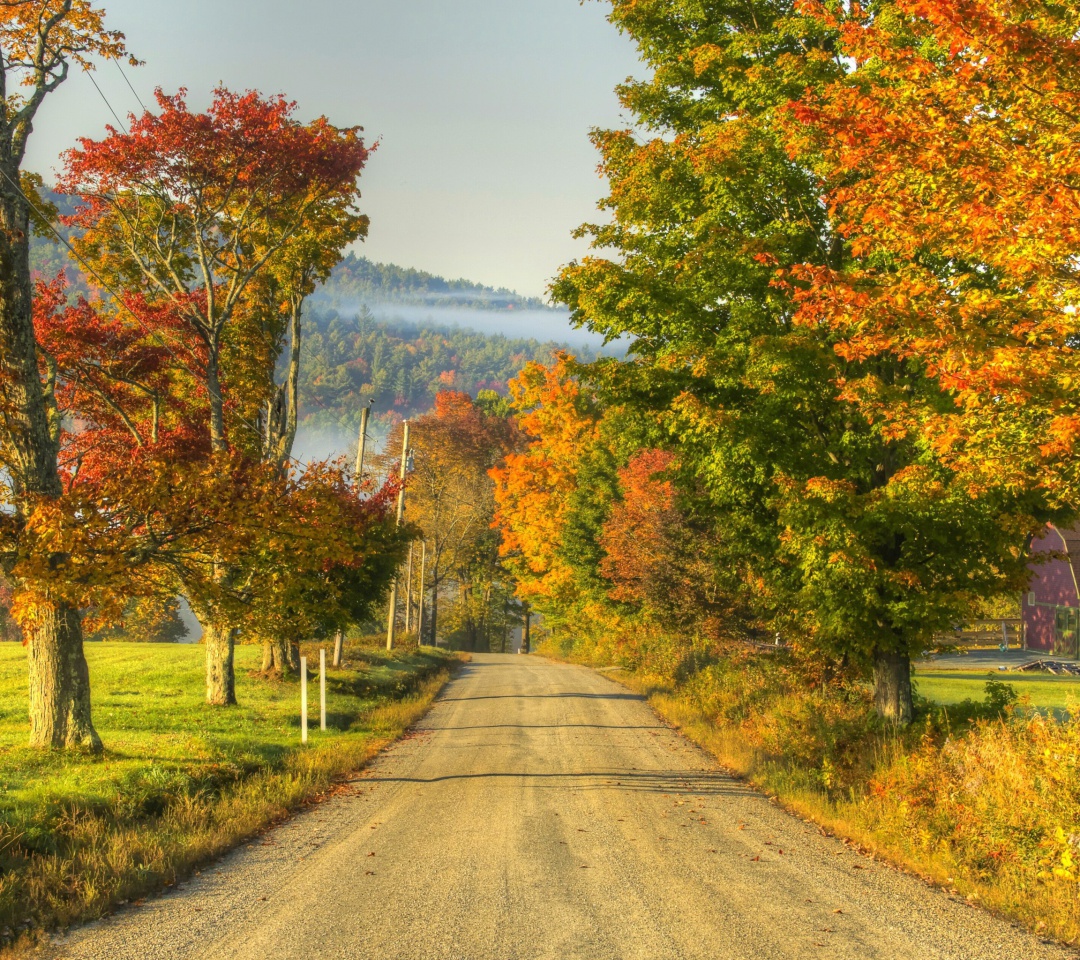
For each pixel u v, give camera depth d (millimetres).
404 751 17391
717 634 26938
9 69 14930
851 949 6336
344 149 21703
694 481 16297
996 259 8500
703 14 15766
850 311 9680
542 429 54188
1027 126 8195
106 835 9242
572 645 57094
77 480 16984
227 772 13281
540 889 7902
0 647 40844
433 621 75250
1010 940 6590
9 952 6297
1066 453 8445
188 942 6500
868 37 9141
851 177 13156
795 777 13414
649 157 15039
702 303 14672
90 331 18438
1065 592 48250
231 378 25125
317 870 8648
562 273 15320
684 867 8742
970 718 13367
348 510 17141
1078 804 8531
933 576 13547
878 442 13359
